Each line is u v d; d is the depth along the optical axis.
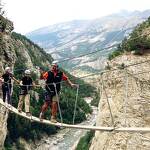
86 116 138.12
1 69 45.00
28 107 21.69
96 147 37.25
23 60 120.75
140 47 34.62
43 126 105.50
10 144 88.94
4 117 45.19
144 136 30.66
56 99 18.70
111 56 37.50
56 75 18.52
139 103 32.19
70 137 104.12
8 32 51.16
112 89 35.97
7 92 24.52
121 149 31.84
